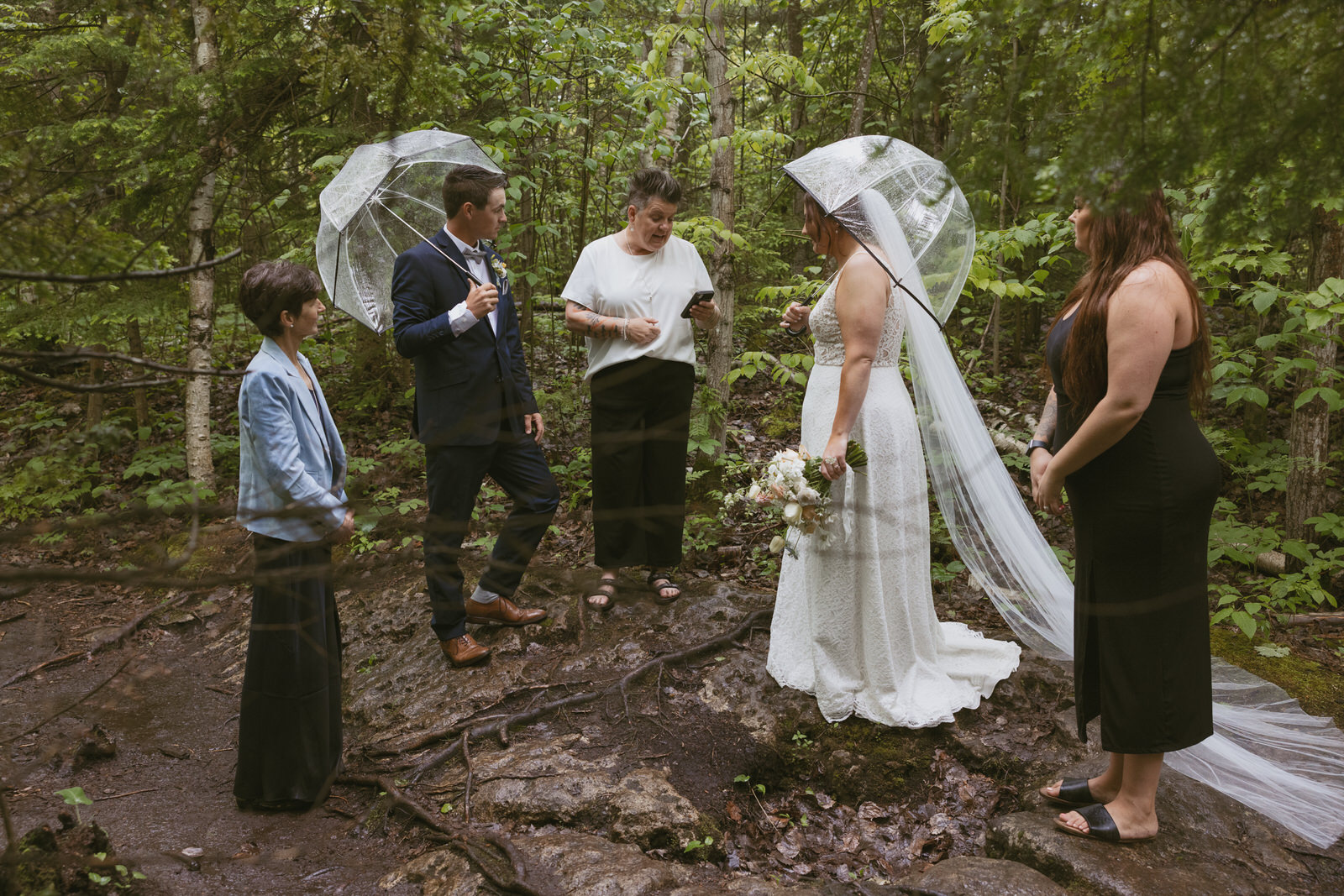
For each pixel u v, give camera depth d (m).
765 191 7.63
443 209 3.63
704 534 4.52
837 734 3.01
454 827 2.57
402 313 3.17
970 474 2.95
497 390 3.27
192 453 5.29
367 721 3.33
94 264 1.28
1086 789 2.54
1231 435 4.80
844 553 2.97
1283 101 1.19
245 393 2.50
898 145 2.81
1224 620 3.70
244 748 2.75
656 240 3.57
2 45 2.85
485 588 3.49
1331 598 3.72
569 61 5.26
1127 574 2.26
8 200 1.24
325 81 1.50
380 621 3.98
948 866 2.33
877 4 4.80
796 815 2.82
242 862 2.29
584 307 3.60
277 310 2.59
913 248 2.92
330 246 3.25
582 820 2.60
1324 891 2.22
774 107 7.36
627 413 3.60
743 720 3.11
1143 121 1.20
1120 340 2.13
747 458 5.23
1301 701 3.21
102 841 2.32
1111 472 2.25
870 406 2.96
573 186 6.15
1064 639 2.89
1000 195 4.16
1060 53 1.28
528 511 3.43
